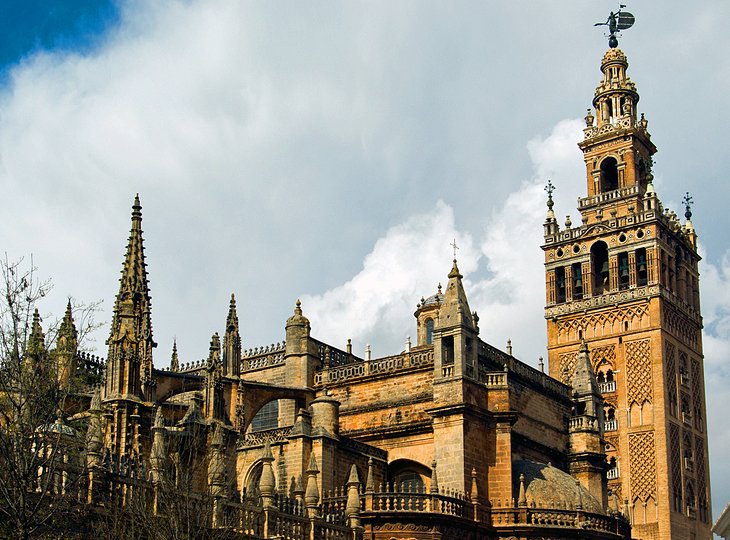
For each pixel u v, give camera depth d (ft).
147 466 160.97
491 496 233.55
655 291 331.36
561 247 353.51
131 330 180.34
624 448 325.01
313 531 177.88
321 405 230.89
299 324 273.54
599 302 341.00
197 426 184.96
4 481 119.03
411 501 215.10
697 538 326.85
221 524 155.02
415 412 247.29
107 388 177.47
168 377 205.98
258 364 283.18
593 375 288.10
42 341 130.62
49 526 125.59
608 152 360.89
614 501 285.64
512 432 245.86
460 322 237.25
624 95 365.61
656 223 335.88
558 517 229.86
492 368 253.24
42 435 131.85
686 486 326.44
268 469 173.78
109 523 135.95
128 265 192.75
